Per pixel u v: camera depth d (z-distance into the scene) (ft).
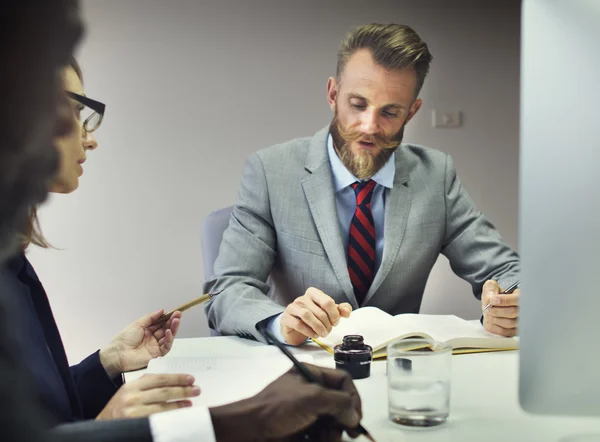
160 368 3.90
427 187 6.49
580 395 2.41
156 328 4.40
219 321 5.50
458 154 11.73
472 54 11.66
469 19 11.61
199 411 2.48
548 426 2.99
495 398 3.45
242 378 3.72
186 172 10.96
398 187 6.39
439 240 6.49
